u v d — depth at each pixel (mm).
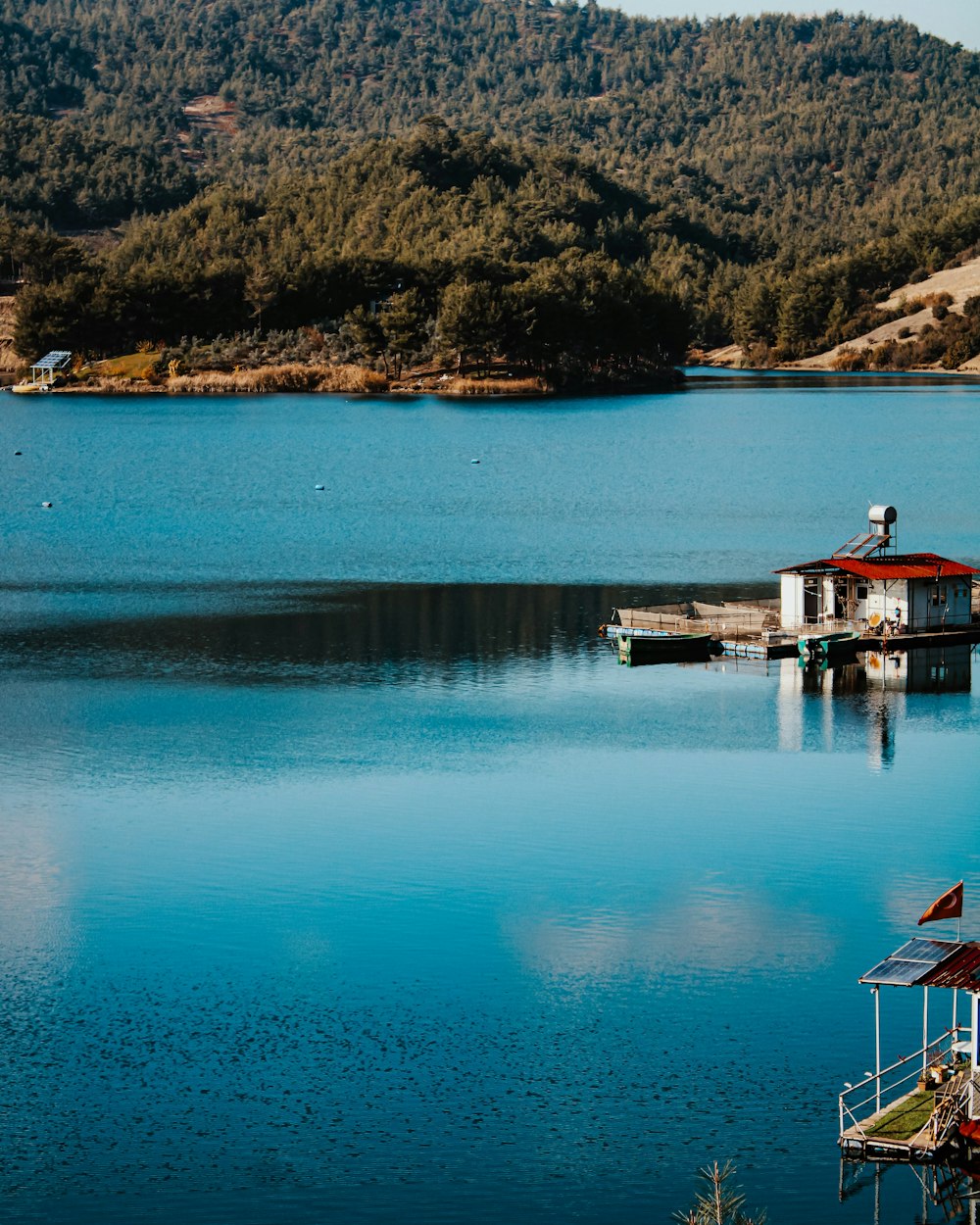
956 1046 48531
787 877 68438
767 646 113875
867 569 118562
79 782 82500
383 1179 45594
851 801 79562
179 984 57938
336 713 96812
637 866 69875
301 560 159500
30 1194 44906
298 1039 53688
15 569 153875
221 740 90625
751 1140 47375
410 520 189375
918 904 65188
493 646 117125
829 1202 44156
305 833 74438
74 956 60375
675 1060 52031
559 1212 43969
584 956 60125
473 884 67625
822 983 57562
